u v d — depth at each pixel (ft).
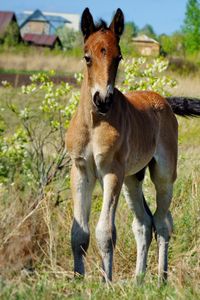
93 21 61.52
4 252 61.05
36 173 90.17
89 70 60.34
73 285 57.31
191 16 353.92
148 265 73.56
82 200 63.57
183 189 83.35
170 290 55.26
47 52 380.17
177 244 73.97
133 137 65.62
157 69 90.58
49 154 94.02
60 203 80.12
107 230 60.90
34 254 65.72
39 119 96.73
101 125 61.62
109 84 58.80
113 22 62.23
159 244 70.49
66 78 221.25
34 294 51.57
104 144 61.77
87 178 63.77
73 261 67.05
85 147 62.54
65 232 73.41
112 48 59.47
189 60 299.38
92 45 59.77
